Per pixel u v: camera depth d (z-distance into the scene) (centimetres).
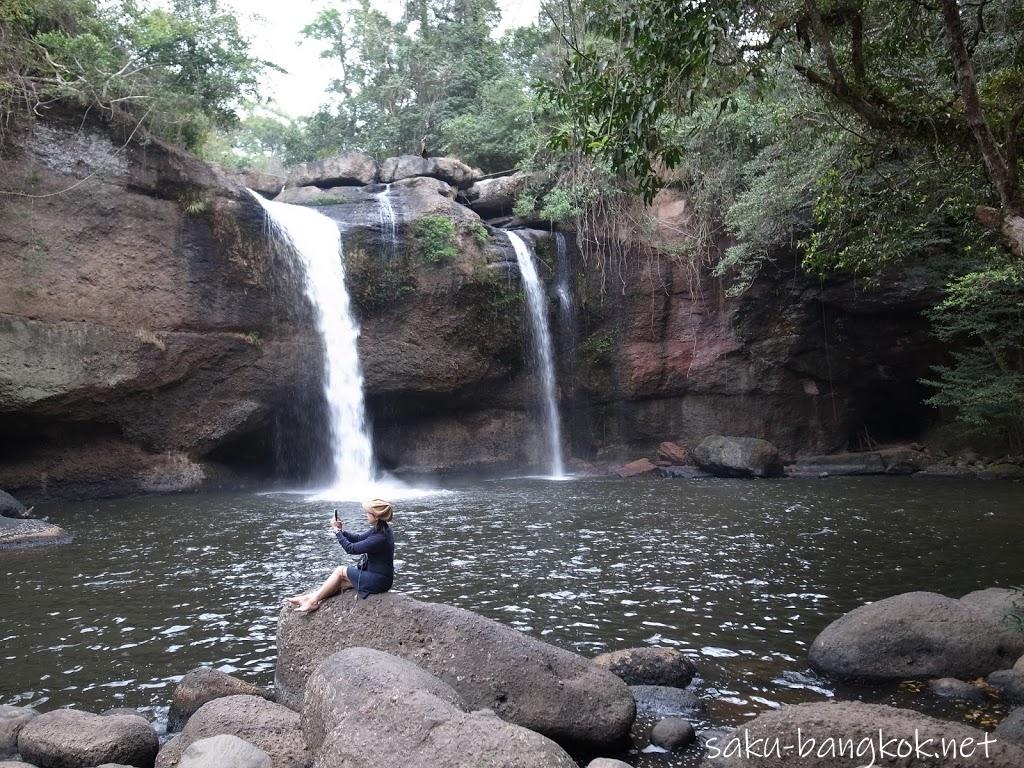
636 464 2692
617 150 775
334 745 445
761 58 849
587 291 2811
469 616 591
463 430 2653
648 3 737
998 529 1416
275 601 955
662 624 846
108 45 2045
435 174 2803
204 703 602
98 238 1933
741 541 1320
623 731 547
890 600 724
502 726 430
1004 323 2127
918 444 2791
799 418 2817
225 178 2173
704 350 2820
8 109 1764
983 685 641
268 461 2373
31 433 1892
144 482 2069
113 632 833
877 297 2562
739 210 2338
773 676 689
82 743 518
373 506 637
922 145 934
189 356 2095
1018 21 987
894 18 882
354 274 2416
